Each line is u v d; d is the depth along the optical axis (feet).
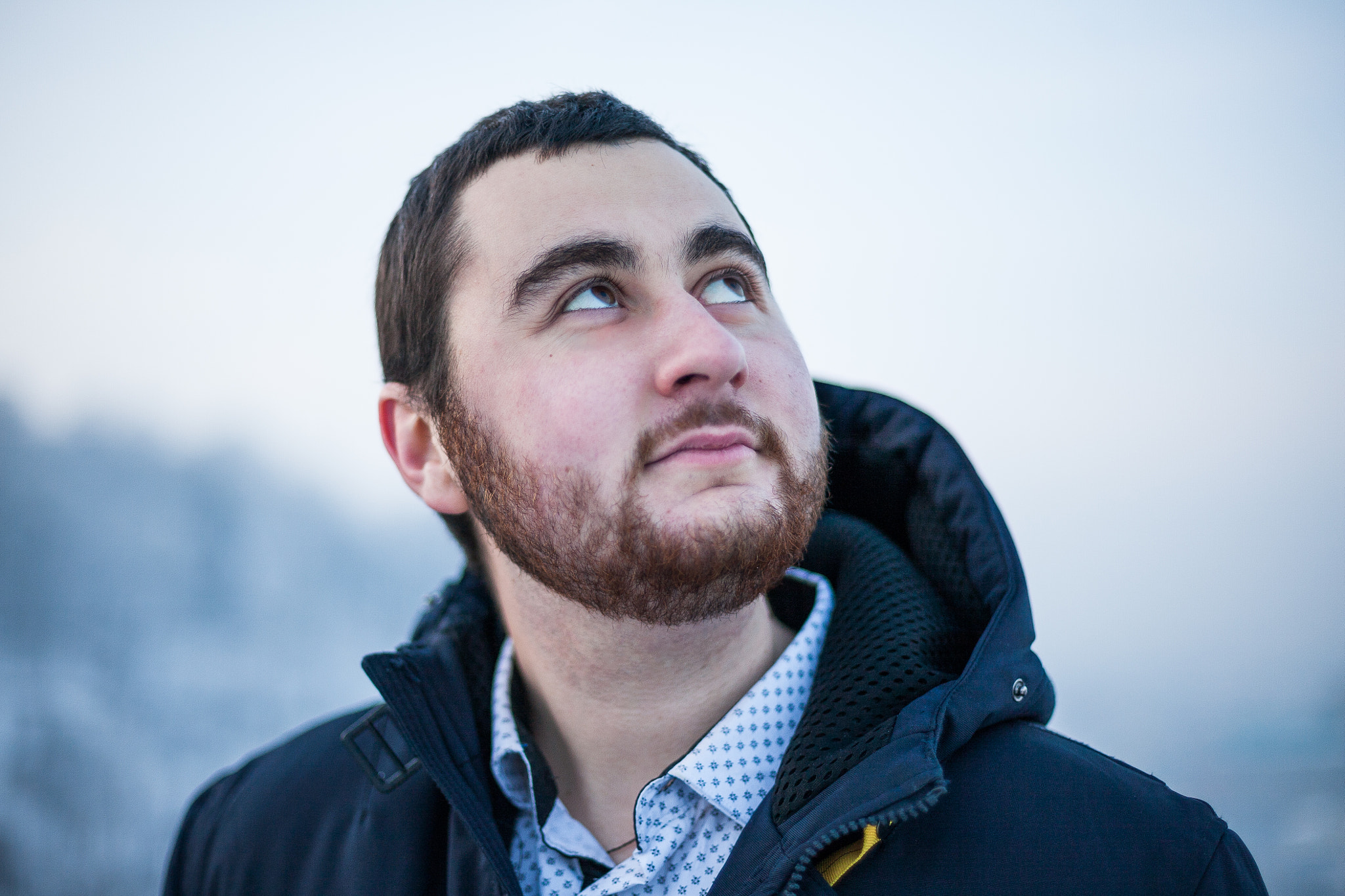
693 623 3.05
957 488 3.52
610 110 3.61
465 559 4.24
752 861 2.78
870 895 2.73
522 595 3.38
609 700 3.37
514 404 3.16
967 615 3.50
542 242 3.24
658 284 3.16
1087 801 2.79
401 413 3.99
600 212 3.24
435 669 3.75
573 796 3.51
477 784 3.49
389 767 3.73
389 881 3.60
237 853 4.10
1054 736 3.13
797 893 2.70
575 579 3.01
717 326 2.95
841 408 3.93
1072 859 2.67
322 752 4.32
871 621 3.27
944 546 3.63
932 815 2.83
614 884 3.04
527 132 3.52
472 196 3.54
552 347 3.12
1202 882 2.59
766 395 3.06
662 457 2.88
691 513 2.80
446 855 3.65
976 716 2.83
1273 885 7.34
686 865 3.10
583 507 2.94
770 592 4.03
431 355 3.67
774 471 2.98
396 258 4.02
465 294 3.46
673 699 3.33
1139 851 2.66
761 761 3.20
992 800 2.83
